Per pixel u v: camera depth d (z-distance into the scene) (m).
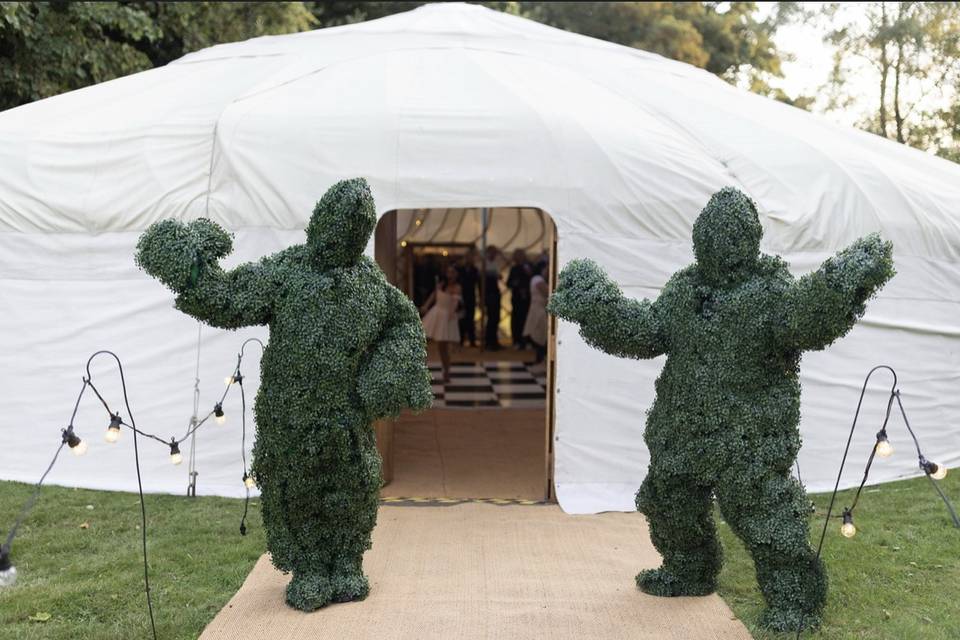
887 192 6.49
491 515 5.86
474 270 15.48
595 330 4.16
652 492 4.24
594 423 6.09
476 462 7.44
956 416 6.94
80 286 6.11
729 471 3.96
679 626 4.03
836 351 6.42
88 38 11.09
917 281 6.60
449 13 8.43
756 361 3.94
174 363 6.08
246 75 7.09
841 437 6.49
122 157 6.05
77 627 3.98
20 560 4.81
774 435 3.97
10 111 6.82
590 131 6.01
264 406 4.07
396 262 7.14
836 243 6.20
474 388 11.52
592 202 5.91
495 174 5.87
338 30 8.16
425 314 12.44
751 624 4.09
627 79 7.23
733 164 6.26
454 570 4.78
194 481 6.04
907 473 6.77
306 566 4.25
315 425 4.00
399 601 4.31
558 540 5.33
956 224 6.73
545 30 8.43
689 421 4.02
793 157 6.36
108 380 6.12
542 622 4.07
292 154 5.87
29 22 9.84
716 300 4.01
